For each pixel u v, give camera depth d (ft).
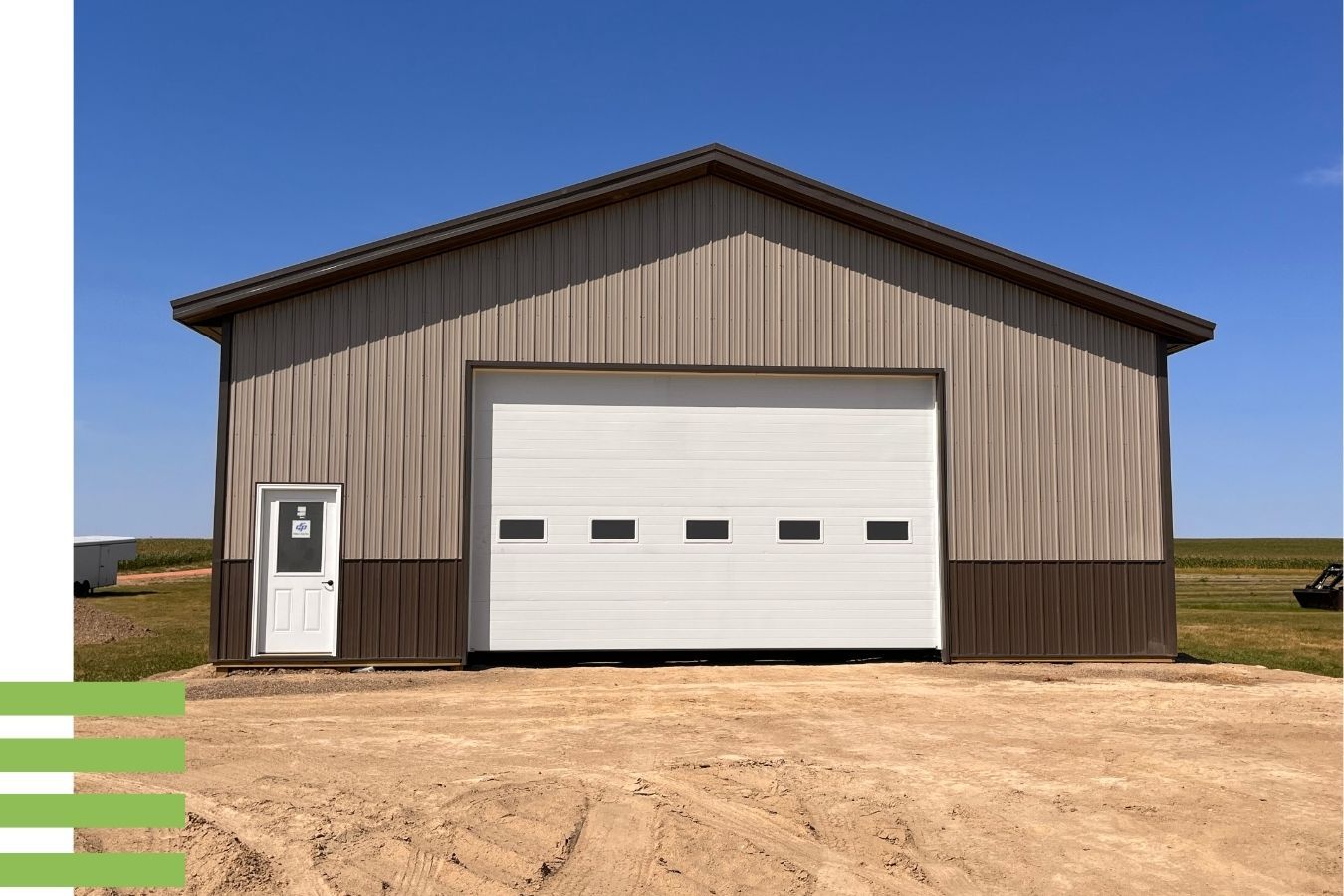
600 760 23.58
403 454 38.60
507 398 40.11
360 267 38.47
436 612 38.17
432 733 26.66
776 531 40.70
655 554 40.14
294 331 38.42
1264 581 120.98
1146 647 40.63
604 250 40.42
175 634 55.01
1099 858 17.67
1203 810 20.27
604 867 16.85
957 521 40.63
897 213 40.96
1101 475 41.42
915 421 41.70
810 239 41.37
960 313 41.60
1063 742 26.05
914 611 40.83
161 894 15.64
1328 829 19.17
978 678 36.50
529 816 19.21
